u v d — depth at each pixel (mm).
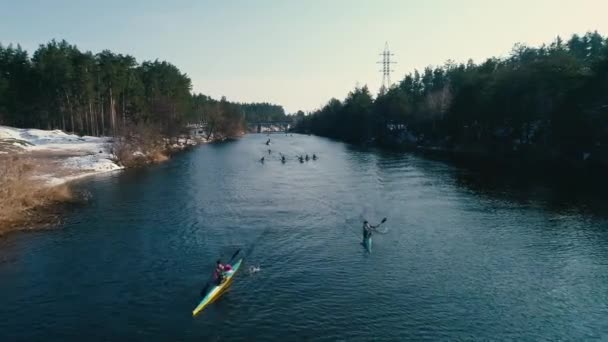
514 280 29359
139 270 31609
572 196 52125
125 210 48438
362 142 156375
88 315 25219
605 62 68312
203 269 31859
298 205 51344
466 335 22828
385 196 55594
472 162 86438
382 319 24516
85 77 125125
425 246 36156
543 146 82625
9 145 91625
